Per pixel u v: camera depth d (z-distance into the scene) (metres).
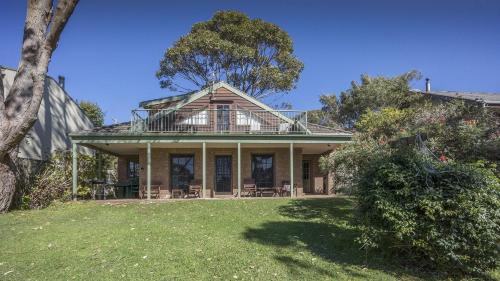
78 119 23.19
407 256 6.48
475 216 5.66
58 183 14.93
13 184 12.72
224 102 19.44
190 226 9.84
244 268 6.34
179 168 19.14
